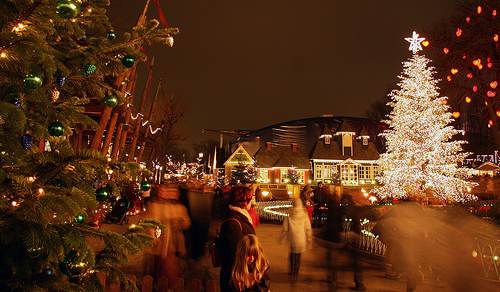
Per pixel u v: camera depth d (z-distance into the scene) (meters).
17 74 3.33
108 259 3.81
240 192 5.45
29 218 2.94
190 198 10.46
